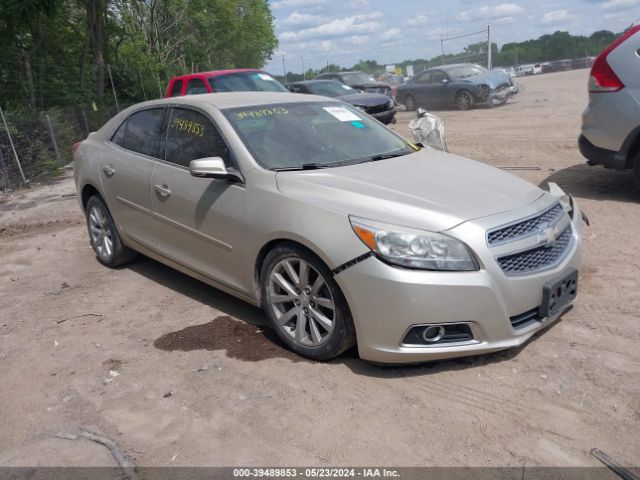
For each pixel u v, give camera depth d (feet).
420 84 68.44
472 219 11.32
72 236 23.88
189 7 108.78
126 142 17.84
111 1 74.38
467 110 63.16
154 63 88.79
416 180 12.94
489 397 10.89
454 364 12.03
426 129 28.48
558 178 27.22
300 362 12.45
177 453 9.91
